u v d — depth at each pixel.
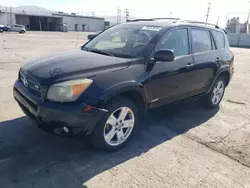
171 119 4.45
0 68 8.12
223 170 2.96
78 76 2.86
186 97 4.29
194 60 4.18
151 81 3.41
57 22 67.12
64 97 2.74
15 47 15.55
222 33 5.19
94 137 2.99
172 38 3.85
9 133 3.55
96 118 2.86
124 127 3.31
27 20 62.53
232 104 5.58
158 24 3.98
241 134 3.97
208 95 4.91
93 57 3.39
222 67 4.88
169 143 3.55
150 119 4.40
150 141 3.58
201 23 4.70
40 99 2.85
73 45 19.30
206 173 2.89
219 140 3.72
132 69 3.24
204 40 4.56
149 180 2.71
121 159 3.08
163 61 3.43
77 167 2.86
